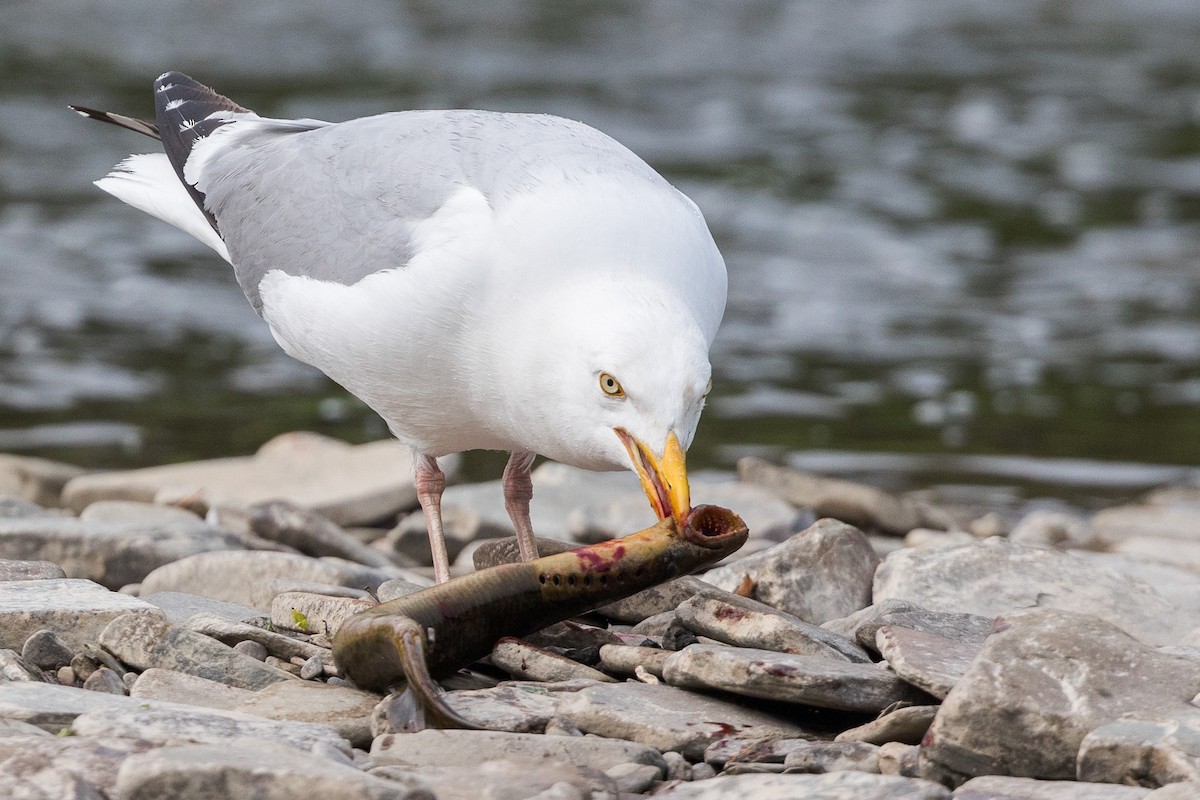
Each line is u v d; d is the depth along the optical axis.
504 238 8.55
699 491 14.43
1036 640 7.30
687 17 48.19
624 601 9.53
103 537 10.92
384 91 36.12
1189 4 53.19
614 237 8.49
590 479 14.92
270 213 10.01
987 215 27.72
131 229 25.48
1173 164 31.52
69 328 21.02
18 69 37.19
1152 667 7.21
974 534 14.48
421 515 13.81
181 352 20.38
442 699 7.35
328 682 8.02
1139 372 20.36
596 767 6.93
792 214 27.33
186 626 8.51
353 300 9.04
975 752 6.93
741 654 7.66
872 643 8.52
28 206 26.27
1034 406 19.12
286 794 6.03
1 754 6.43
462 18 46.97
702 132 33.06
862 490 14.80
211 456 16.84
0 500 12.52
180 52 40.19
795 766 6.98
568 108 34.94
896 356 20.86
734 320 22.12
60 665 8.12
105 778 6.30
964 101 37.09
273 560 10.20
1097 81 39.78
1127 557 11.95
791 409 18.84
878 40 45.38
